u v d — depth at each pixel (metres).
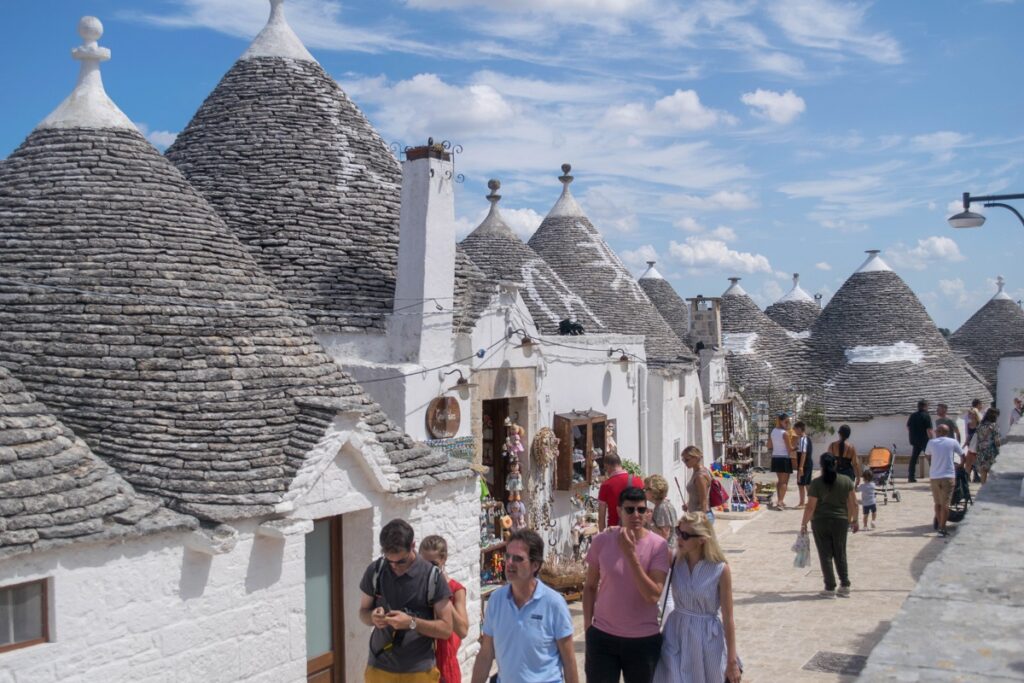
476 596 10.97
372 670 6.78
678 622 6.96
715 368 24.95
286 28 14.86
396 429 10.41
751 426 28.95
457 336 12.73
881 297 31.45
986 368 38.28
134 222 10.55
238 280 10.65
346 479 9.31
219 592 8.17
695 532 6.91
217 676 8.15
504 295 13.62
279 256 12.45
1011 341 38.66
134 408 8.95
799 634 11.48
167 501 8.17
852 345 30.83
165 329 9.59
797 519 19.28
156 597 7.72
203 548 7.90
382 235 13.28
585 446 15.43
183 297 10.06
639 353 18.11
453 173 12.33
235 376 9.50
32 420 7.80
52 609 7.08
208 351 9.59
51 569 7.06
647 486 9.98
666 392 19.20
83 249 10.15
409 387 11.62
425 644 6.77
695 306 25.94
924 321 31.20
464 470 10.69
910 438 24.30
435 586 6.80
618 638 6.98
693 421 21.81
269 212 12.92
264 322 10.29
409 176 12.19
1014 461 11.12
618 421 17.23
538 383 14.41
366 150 14.17
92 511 7.41
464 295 13.16
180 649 7.88
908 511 19.41
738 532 17.92
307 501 8.85
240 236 12.62
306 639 9.38
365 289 12.52
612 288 22.38
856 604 12.68
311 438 9.04
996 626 4.53
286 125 13.87
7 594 6.92
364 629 9.54
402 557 6.70
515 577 6.29
